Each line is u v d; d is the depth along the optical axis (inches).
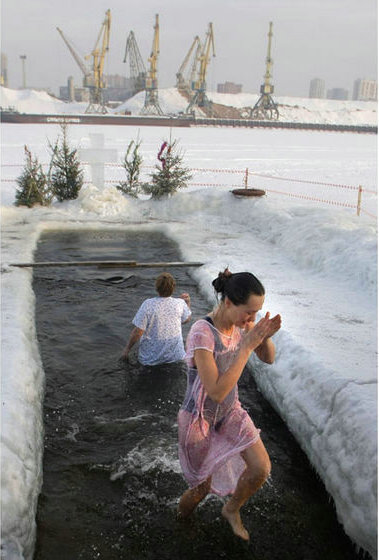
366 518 113.6
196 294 288.2
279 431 161.8
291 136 3993.6
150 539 116.2
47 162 1178.0
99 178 571.5
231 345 99.9
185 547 114.2
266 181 992.9
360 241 316.8
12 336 196.7
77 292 282.0
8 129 3400.6
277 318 91.0
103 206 508.4
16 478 116.1
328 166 1429.6
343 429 134.8
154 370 194.5
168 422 162.1
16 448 127.3
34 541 112.5
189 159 1444.4
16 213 489.4
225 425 105.5
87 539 115.6
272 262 340.5
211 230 446.6
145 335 197.6
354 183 1040.2
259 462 101.0
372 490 114.8
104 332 228.8
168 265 333.4
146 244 403.5
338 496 125.3
